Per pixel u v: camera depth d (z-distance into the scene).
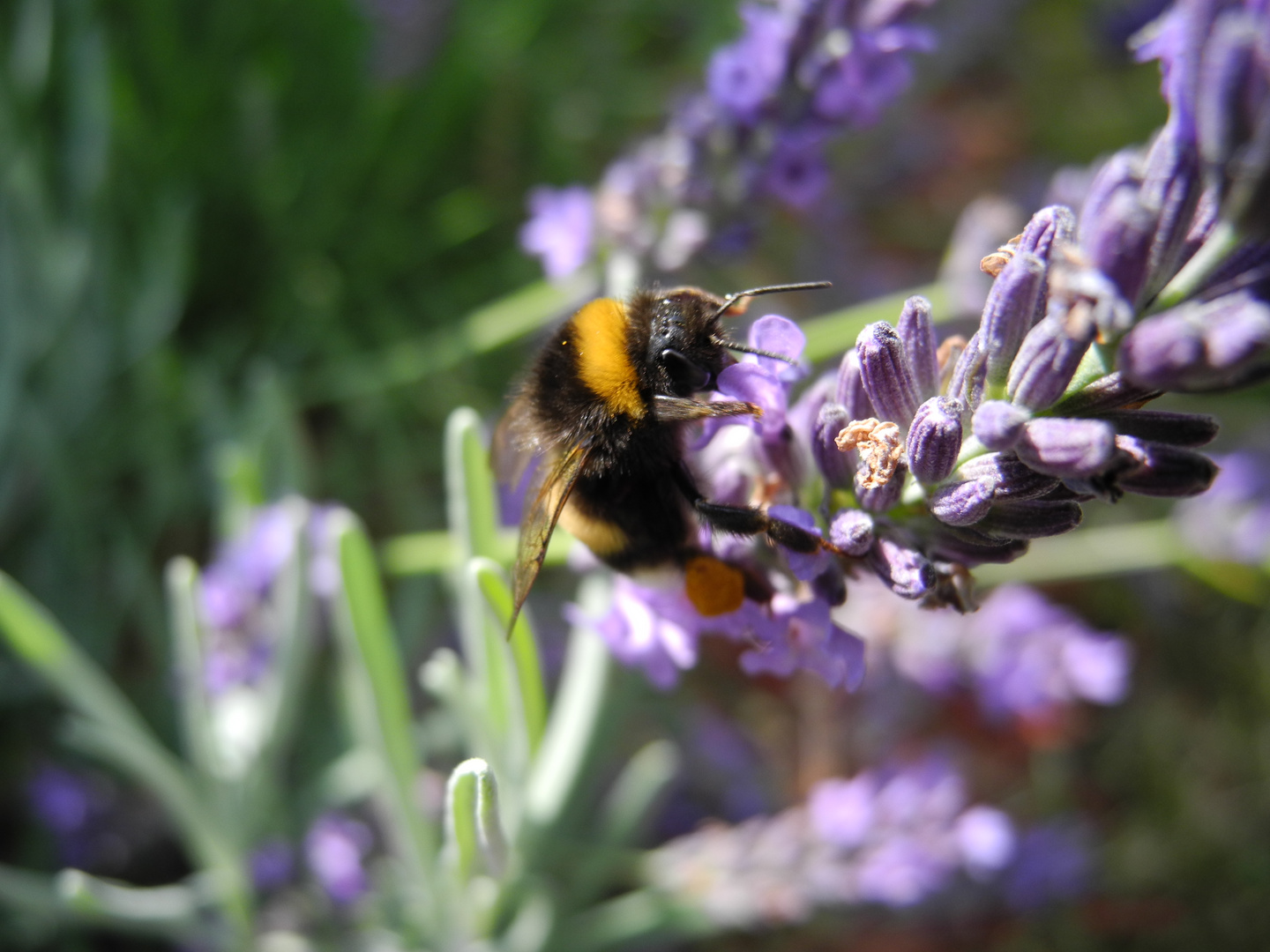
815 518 0.08
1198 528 0.14
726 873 0.12
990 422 0.07
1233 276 0.06
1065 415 0.07
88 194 0.15
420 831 0.11
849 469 0.08
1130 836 0.17
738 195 0.12
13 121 0.15
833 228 0.20
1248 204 0.06
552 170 0.19
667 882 0.12
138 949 0.13
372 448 0.17
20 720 0.14
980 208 0.13
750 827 0.13
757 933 0.15
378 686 0.10
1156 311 0.06
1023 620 0.14
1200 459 0.07
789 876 0.12
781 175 0.12
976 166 0.23
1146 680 0.19
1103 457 0.06
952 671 0.14
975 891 0.14
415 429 0.17
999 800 0.17
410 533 0.16
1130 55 0.24
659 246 0.12
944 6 0.20
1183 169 0.06
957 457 0.07
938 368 0.08
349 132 0.18
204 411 0.15
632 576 0.09
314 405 0.17
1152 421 0.07
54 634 0.10
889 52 0.11
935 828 0.12
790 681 0.17
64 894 0.11
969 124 0.24
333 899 0.12
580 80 0.20
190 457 0.16
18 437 0.14
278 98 0.18
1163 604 0.19
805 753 0.16
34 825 0.13
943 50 0.20
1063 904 0.15
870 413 0.08
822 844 0.12
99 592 0.15
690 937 0.13
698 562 0.08
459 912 0.11
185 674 0.11
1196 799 0.18
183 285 0.16
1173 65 0.06
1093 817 0.17
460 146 0.19
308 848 0.13
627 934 0.12
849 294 0.20
